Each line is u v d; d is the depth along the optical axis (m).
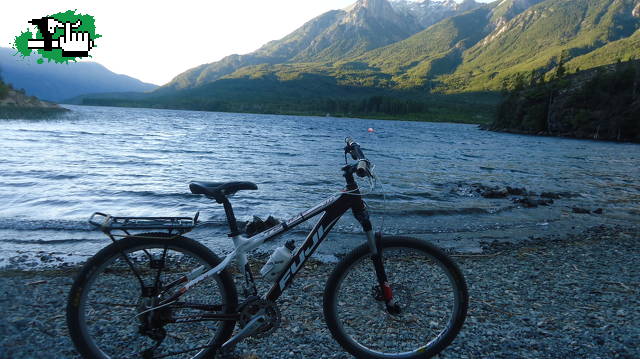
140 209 11.62
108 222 2.67
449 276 3.11
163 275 2.94
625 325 4.23
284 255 3.01
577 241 9.23
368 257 3.12
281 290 3.02
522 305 4.82
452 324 3.13
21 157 22.81
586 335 3.97
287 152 35.66
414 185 18.77
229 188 2.97
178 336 3.20
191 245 2.89
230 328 3.05
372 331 3.23
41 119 81.44
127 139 43.00
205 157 28.84
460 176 23.25
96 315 2.82
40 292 4.99
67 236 8.48
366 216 3.05
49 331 3.78
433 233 9.86
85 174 17.89
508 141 74.81
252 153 33.59
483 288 5.46
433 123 181.75
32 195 12.78
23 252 7.33
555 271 6.49
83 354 2.75
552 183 21.36
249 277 3.03
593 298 5.12
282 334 3.88
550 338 3.90
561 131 106.06
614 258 7.47
